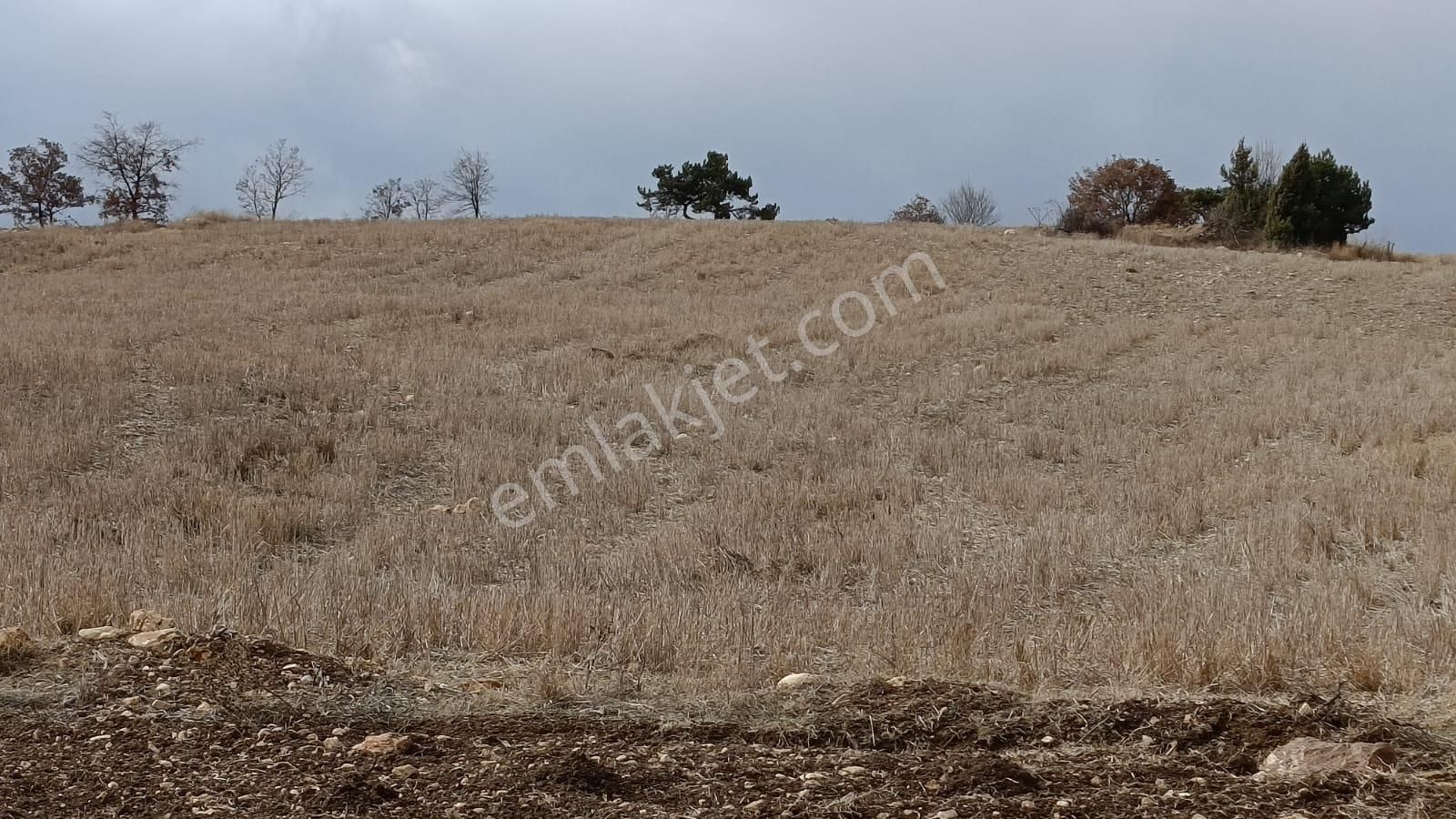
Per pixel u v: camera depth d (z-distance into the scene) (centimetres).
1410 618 744
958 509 1217
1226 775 450
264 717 517
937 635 708
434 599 749
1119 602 828
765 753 482
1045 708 534
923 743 505
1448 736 497
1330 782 426
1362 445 1432
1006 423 1655
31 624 666
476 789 425
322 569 921
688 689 585
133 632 656
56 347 1791
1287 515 1097
